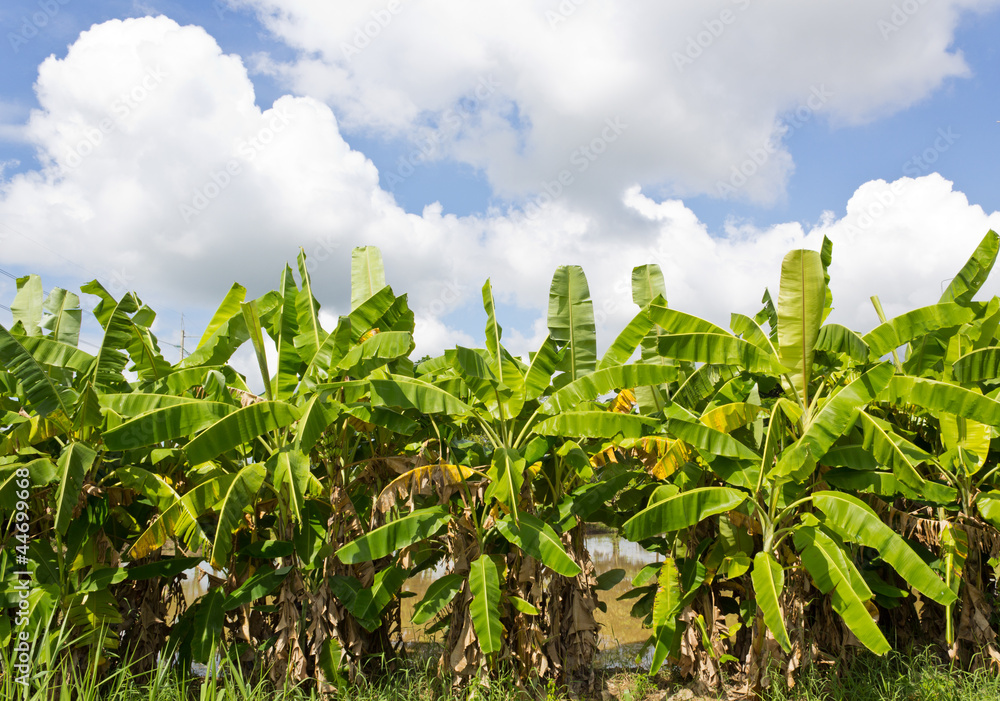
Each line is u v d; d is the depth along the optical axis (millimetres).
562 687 6445
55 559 6195
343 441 7012
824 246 6918
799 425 6375
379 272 8344
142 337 7680
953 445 6488
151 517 7180
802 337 6207
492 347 7070
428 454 6793
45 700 4789
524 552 6625
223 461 7090
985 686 5895
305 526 6453
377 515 6730
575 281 7590
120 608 6695
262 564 6980
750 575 6652
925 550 6586
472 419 7395
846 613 5398
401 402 6203
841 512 5703
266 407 6105
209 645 5957
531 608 6188
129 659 6559
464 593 6422
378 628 7082
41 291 8336
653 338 8133
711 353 6391
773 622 5449
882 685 6078
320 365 6707
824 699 5926
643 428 6762
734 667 7090
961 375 6348
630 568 13930
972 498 6570
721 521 6656
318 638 6062
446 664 6477
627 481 7113
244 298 8234
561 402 6621
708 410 6637
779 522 6461
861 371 6773
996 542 6379
